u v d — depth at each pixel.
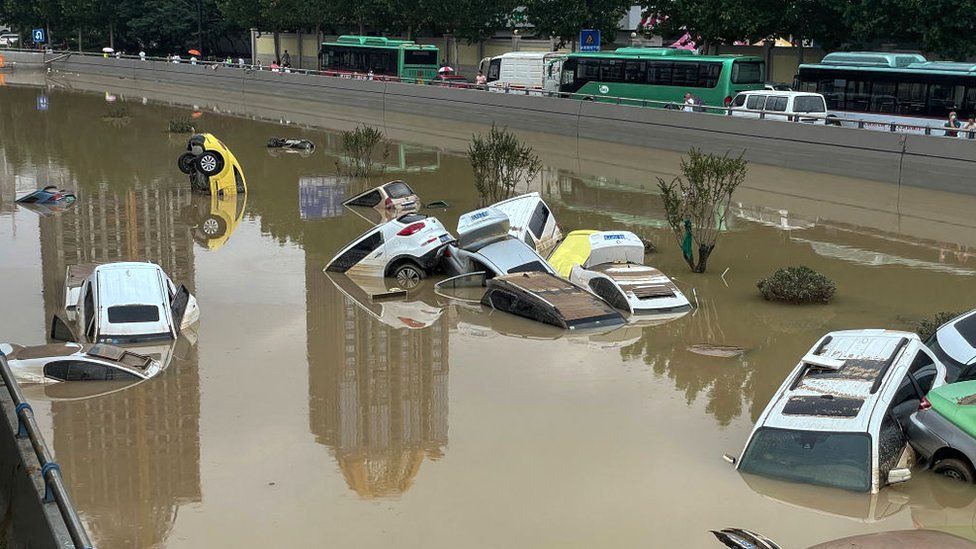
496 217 21.38
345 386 15.62
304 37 80.56
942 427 11.84
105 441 13.62
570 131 44.78
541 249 23.77
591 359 16.72
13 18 98.44
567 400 14.95
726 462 12.75
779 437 12.13
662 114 40.22
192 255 24.23
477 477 12.50
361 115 55.66
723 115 37.53
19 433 11.30
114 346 16.56
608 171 36.72
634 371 16.12
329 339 17.91
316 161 39.31
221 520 11.50
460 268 21.64
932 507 11.32
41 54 88.25
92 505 11.84
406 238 21.97
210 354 17.09
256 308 19.80
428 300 20.30
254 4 78.31
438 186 33.59
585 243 21.62
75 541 8.59
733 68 42.06
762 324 18.44
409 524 11.34
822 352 13.16
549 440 13.55
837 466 11.70
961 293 20.34
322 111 58.03
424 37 72.38
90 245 25.06
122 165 37.69
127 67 79.31
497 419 14.29
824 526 11.04
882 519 11.14
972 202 29.45
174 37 90.62
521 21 65.25
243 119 53.72
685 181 33.94
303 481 12.47
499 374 16.09
